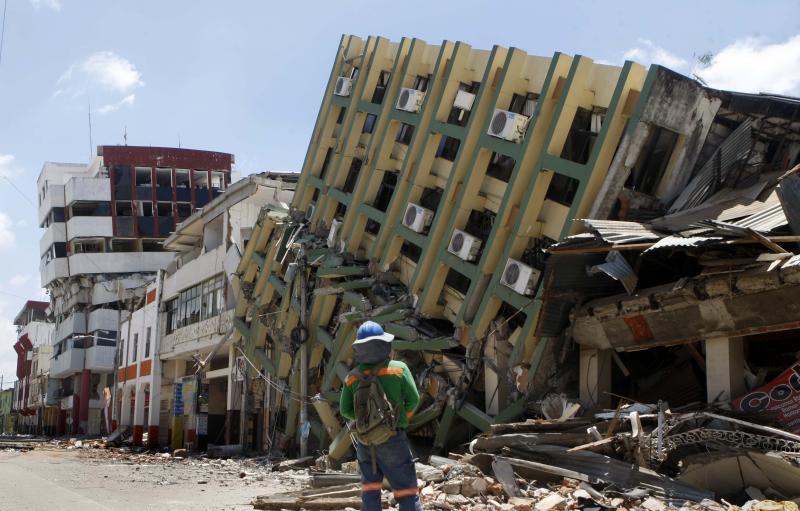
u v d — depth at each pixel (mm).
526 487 9258
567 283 13219
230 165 60812
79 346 57531
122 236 57844
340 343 21359
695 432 9258
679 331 11742
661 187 14453
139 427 41438
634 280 11828
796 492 8180
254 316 27969
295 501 8969
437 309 18438
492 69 17375
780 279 9938
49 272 61281
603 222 11945
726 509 7797
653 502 8203
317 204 25000
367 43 23359
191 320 35750
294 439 24391
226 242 31688
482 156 17234
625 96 14102
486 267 16203
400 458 5414
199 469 18984
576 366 14461
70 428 60000
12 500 10094
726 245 10656
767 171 14125
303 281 23703
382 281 20734
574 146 15828
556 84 15516
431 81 19688
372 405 5375
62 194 60750
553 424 11078
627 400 13633
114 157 58562
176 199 59094
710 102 14352
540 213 15484
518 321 15883
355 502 8742
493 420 15156
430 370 17547
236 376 30391
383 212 21016
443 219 18266
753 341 12133
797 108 13711
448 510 8250
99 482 13797
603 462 9234
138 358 43344
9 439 56406
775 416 10055
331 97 25219
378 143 21844
